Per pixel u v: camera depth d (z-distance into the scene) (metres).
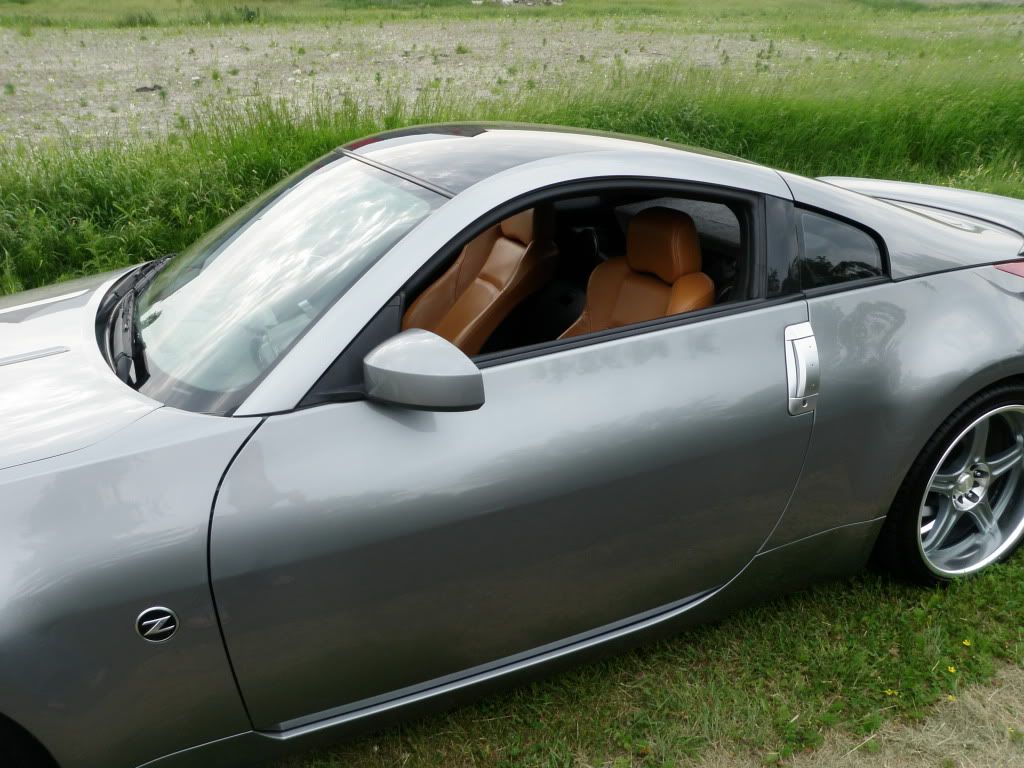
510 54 16.16
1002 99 8.83
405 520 1.83
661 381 2.10
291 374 1.84
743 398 2.17
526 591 2.05
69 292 2.65
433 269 1.97
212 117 7.34
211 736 1.82
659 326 2.17
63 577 1.59
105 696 1.65
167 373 1.98
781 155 7.88
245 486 1.73
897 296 2.46
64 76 14.06
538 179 2.13
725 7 33.19
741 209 2.35
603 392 2.04
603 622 2.24
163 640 1.68
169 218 5.90
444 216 2.02
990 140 8.47
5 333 2.31
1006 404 2.61
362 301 1.91
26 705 1.57
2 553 1.58
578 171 2.18
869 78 9.55
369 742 2.26
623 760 2.19
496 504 1.91
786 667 2.48
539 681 2.39
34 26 23.83
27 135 8.91
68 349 2.18
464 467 1.88
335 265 2.05
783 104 8.32
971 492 2.75
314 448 1.79
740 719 2.31
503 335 2.74
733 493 2.23
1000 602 2.68
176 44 19.14
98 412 1.86
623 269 2.61
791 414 2.24
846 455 2.38
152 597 1.65
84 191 5.88
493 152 2.31
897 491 2.54
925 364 2.41
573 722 2.32
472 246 2.76
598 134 2.57
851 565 2.63
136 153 6.54
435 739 2.27
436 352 1.77
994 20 26.56
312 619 1.81
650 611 2.33
